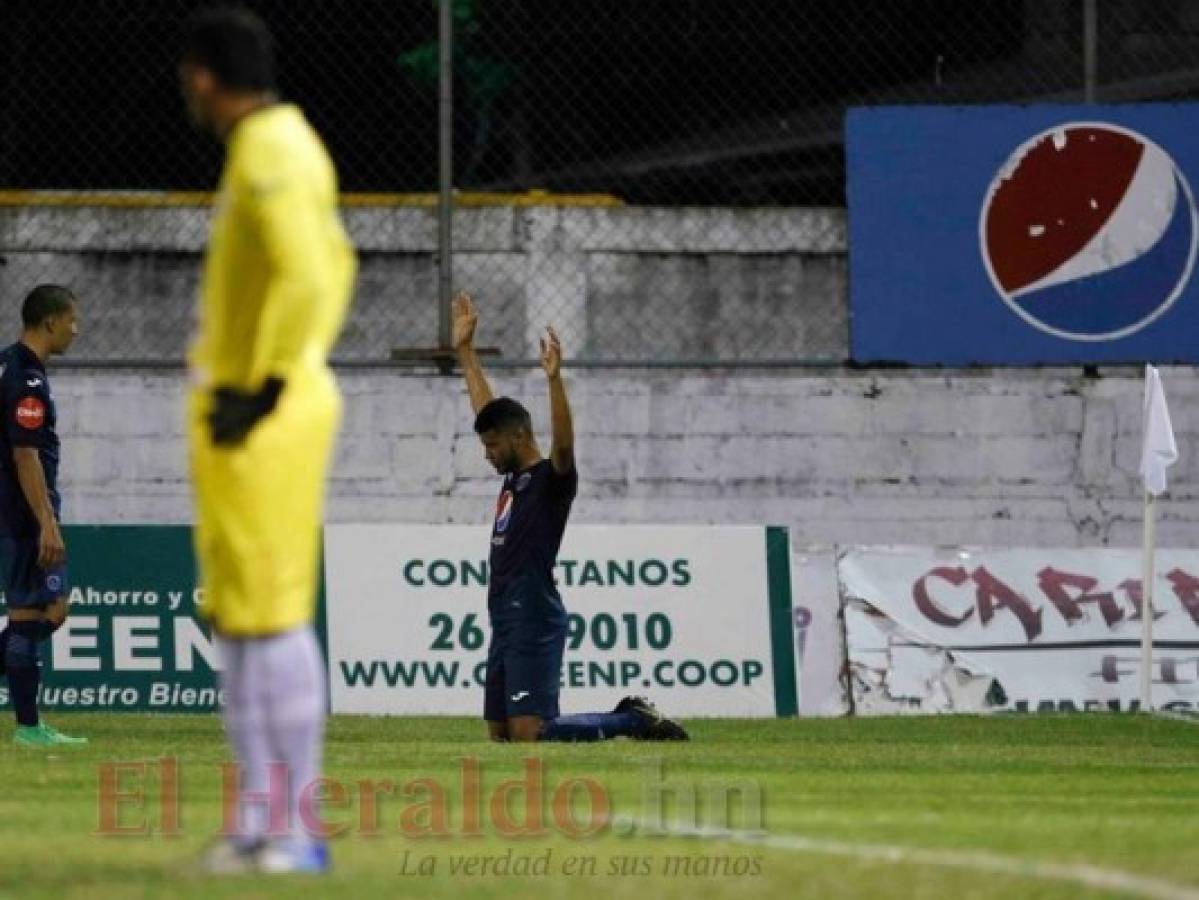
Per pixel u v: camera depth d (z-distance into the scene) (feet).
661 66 194.39
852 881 60.08
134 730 138.10
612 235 184.85
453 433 179.63
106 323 183.73
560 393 127.24
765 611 163.84
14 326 183.21
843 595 166.30
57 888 56.54
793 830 73.77
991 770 107.14
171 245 184.55
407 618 161.17
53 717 152.15
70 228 183.83
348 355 183.32
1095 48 180.86
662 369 181.68
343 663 160.25
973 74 192.34
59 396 178.91
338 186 190.39
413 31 190.90
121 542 161.17
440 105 179.83
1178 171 180.34
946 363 179.52
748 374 182.91
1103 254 180.04
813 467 181.78
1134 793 94.27
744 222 185.47
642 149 195.42
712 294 185.26
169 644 160.45
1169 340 180.65
